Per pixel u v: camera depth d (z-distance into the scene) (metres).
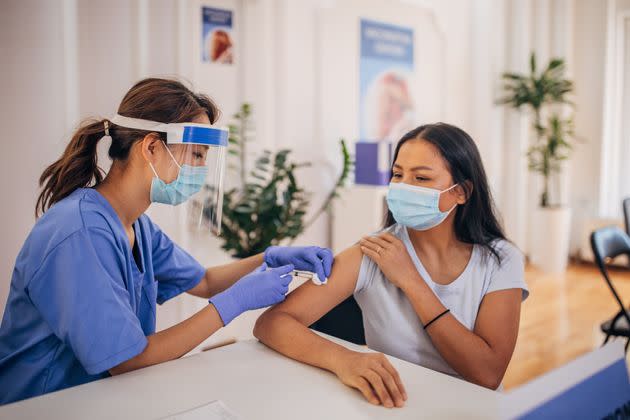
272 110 3.38
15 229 2.20
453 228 1.33
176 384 0.92
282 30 3.36
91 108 2.50
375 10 4.00
